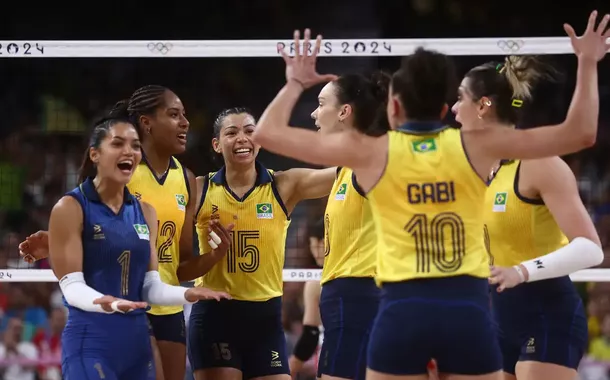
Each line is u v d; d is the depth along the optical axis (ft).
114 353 24.68
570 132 20.63
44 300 56.90
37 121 75.77
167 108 29.84
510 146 20.77
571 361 25.26
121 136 25.38
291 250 52.85
